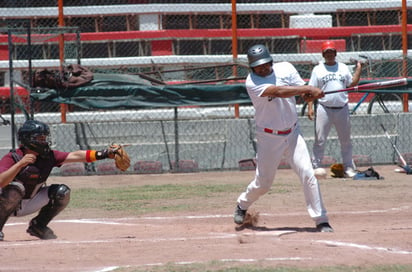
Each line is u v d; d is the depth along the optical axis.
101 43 58.94
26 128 18.69
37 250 16.91
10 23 53.72
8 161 18.75
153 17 62.16
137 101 38.34
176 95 38.56
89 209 26.55
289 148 19.72
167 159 41.53
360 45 59.16
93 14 60.72
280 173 38.34
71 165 40.06
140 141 42.22
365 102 49.75
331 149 42.06
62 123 41.59
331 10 62.53
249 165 40.69
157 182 36.06
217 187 32.78
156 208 26.33
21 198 18.97
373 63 45.34
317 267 13.96
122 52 59.16
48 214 20.02
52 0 64.81
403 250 16.06
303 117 43.09
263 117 19.52
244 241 17.81
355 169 36.47
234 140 41.84
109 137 41.94
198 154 41.62
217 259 15.21
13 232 21.72
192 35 58.69
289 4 62.78
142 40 57.66
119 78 39.50
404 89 39.84
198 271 13.70
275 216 23.48
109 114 49.75
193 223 22.72
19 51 56.62
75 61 46.59
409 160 41.38
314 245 16.78
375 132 42.69
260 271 13.52
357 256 15.31
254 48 19.20
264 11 61.97
